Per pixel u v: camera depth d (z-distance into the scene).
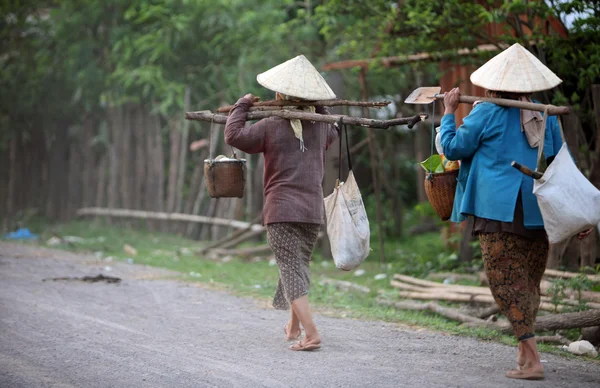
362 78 13.14
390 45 12.09
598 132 9.77
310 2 17.08
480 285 10.34
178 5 17.56
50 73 19.80
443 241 14.03
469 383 5.81
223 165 7.21
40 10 20.94
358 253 6.60
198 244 16.69
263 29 16.33
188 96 17.52
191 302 9.59
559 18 10.06
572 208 5.40
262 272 12.62
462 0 10.91
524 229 5.75
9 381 6.06
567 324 7.50
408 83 16.25
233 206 16.73
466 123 5.87
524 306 5.79
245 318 8.55
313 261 14.35
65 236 17.23
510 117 5.83
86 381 6.06
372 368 6.30
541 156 5.61
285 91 6.61
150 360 6.65
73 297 9.77
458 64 11.86
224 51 17.70
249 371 6.26
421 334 7.71
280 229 6.77
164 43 17.20
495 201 5.75
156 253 15.14
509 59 5.91
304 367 6.36
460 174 6.12
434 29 11.02
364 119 6.35
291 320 7.34
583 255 9.62
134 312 8.86
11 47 20.42
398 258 14.02
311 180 6.79
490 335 7.59
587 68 10.06
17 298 9.55
